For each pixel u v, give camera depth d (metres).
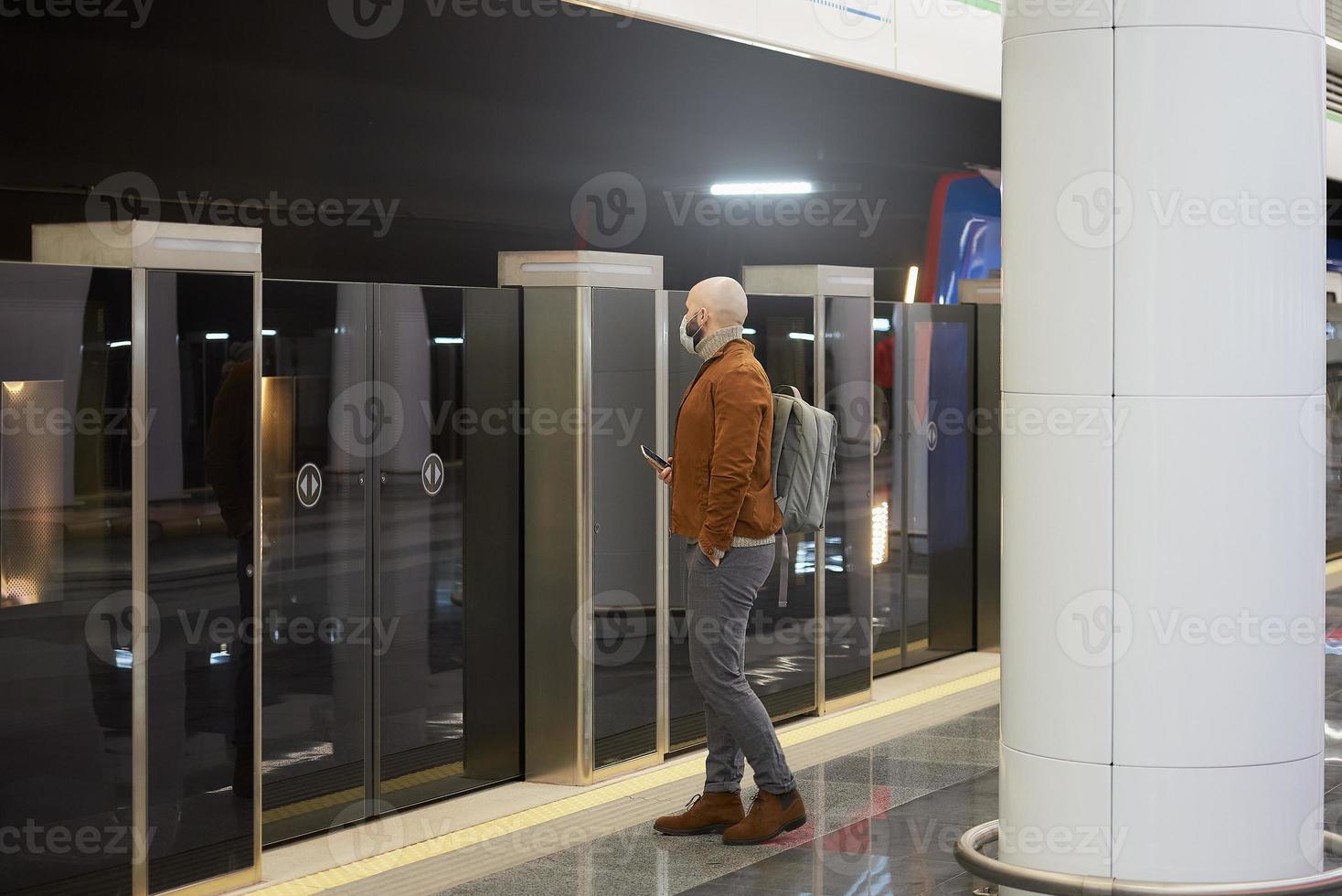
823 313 6.50
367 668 4.93
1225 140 3.31
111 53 5.29
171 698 4.11
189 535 4.13
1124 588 3.39
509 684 5.47
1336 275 14.31
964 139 10.20
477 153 6.80
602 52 7.43
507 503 5.42
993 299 8.15
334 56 6.11
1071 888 3.36
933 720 6.52
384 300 4.92
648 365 5.58
